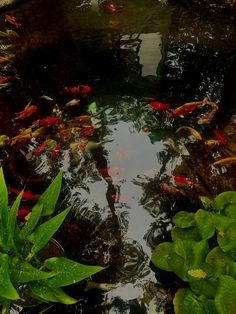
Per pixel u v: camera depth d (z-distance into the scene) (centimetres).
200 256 123
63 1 285
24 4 283
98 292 132
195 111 193
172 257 126
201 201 155
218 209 137
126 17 266
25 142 187
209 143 174
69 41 249
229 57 224
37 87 217
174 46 238
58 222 118
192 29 248
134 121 195
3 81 222
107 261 140
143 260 140
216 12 257
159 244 134
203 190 159
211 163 168
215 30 244
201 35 242
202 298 116
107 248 144
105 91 212
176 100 203
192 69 220
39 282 115
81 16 270
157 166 172
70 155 180
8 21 268
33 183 170
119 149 181
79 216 156
